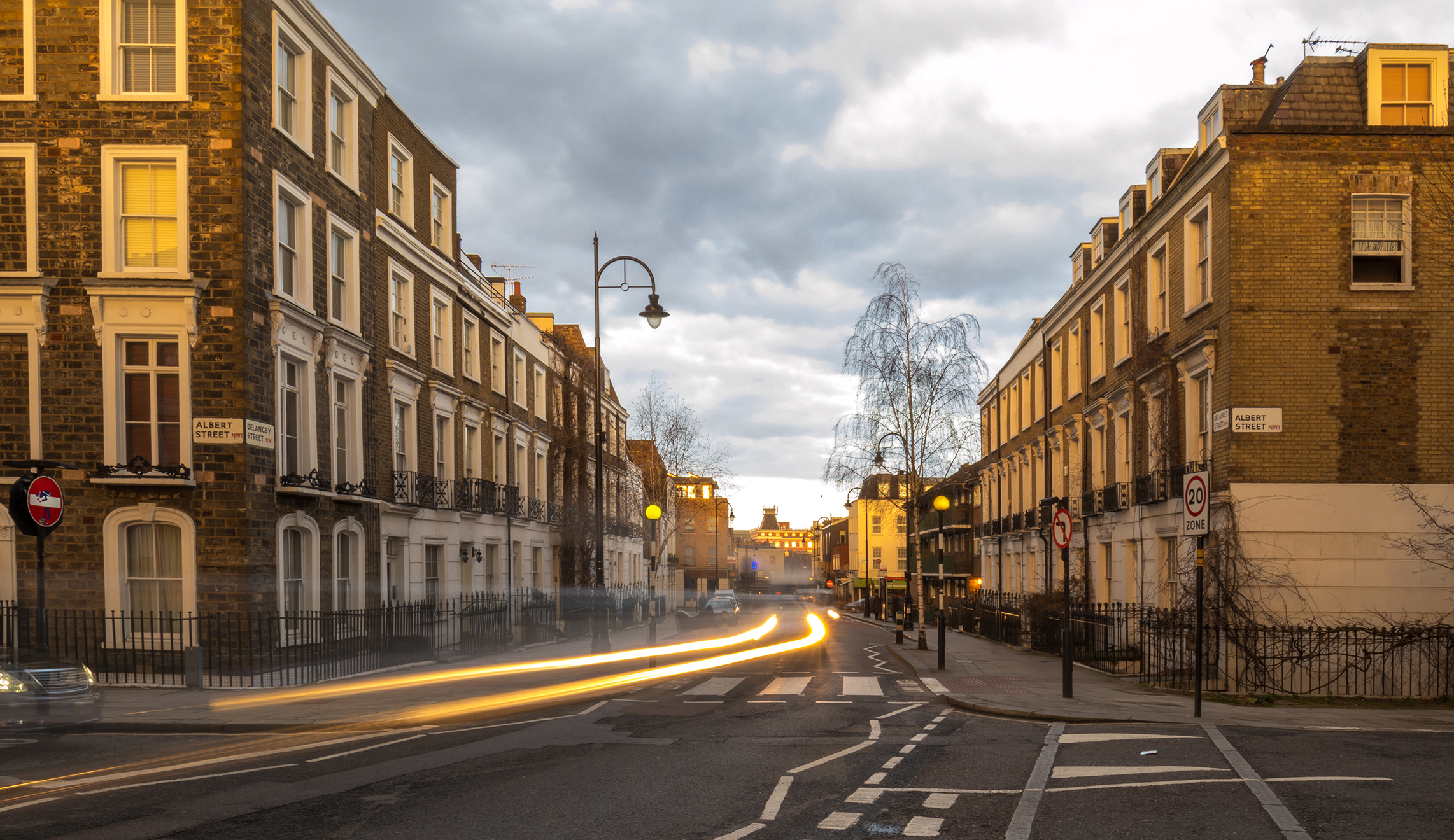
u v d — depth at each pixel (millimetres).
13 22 19203
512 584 35719
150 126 19125
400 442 27672
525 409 39562
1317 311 19922
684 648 32062
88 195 19047
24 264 18969
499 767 9914
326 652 20609
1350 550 19500
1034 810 8039
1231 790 8664
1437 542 19406
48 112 19078
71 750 11570
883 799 8469
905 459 33906
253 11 19719
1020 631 32000
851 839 7230
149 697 16266
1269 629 18641
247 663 18672
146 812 8055
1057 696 16438
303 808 8172
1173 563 23812
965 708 15125
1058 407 36062
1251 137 20188
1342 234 20000
